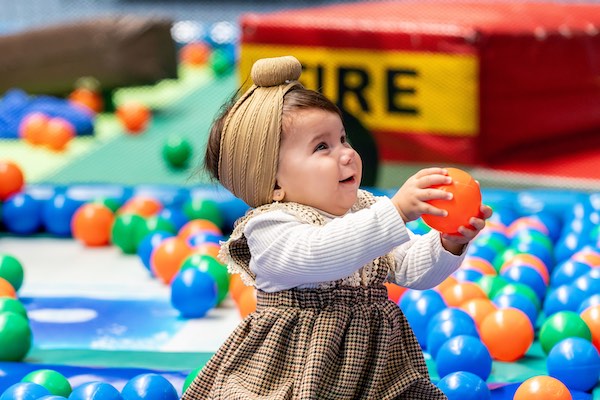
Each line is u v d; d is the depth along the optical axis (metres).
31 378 3.23
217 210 5.71
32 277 4.95
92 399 2.99
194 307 4.24
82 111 8.50
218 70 10.73
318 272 2.64
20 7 12.38
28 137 8.00
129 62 8.61
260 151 2.76
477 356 3.42
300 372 2.65
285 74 2.81
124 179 6.98
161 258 4.71
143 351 3.83
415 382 2.76
